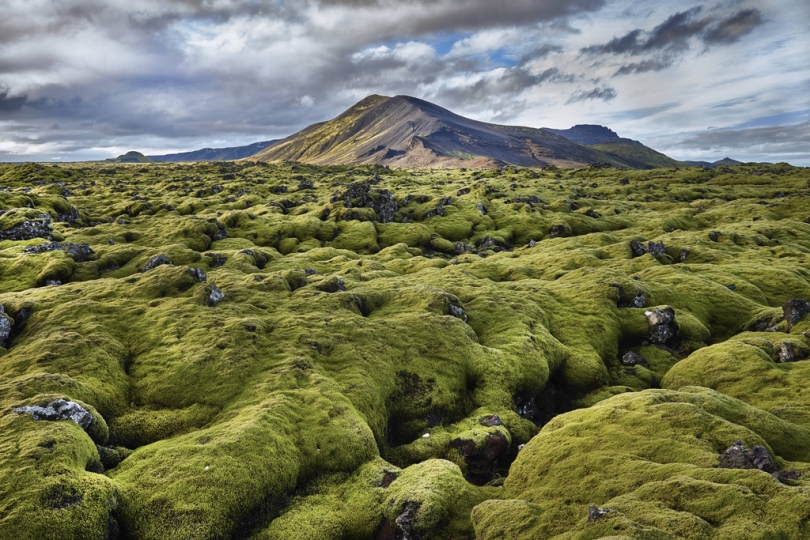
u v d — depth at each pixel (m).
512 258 115.56
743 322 70.00
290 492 31.81
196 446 31.66
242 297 61.91
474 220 171.50
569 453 31.02
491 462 38.41
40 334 46.38
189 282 61.34
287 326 52.62
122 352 44.66
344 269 94.06
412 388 47.06
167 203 170.88
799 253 108.50
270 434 33.72
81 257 83.81
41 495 24.36
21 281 72.25
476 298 70.88
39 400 31.98
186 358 43.75
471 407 47.25
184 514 26.53
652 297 75.38
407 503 28.94
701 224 170.25
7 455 26.75
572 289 76.25
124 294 58.47
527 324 61.84
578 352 59.16
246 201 184.75
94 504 25.02
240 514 28.25
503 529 24.83
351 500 31.28
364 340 51.56
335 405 38.62
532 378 51.19
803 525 18.61
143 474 29.23
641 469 26.45
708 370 48.47
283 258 105.12
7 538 22.11
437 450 39.78
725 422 29.84
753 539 18.31
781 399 40.28
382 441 40.03
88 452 29.22
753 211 176.38
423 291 67.19
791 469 25.41
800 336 53.22
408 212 181.62
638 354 62.88
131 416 37.34
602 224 167.38
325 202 177.25
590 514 22.22
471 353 52.62
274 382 41.00
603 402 37.84
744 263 97.88
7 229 101.31
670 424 30.72
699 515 20.91
